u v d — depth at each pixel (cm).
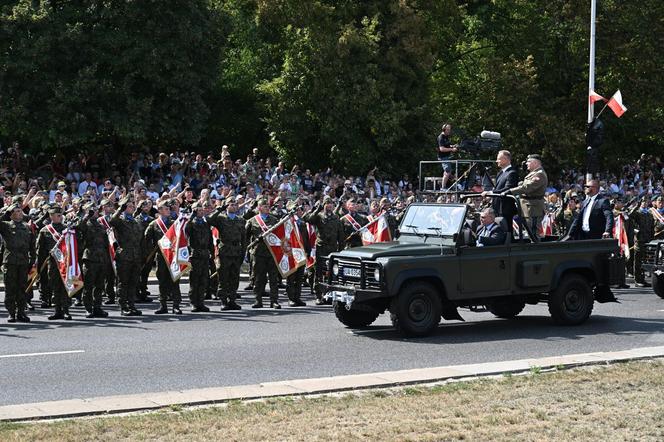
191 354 2238
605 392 1703
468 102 8506
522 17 8369
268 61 7962
